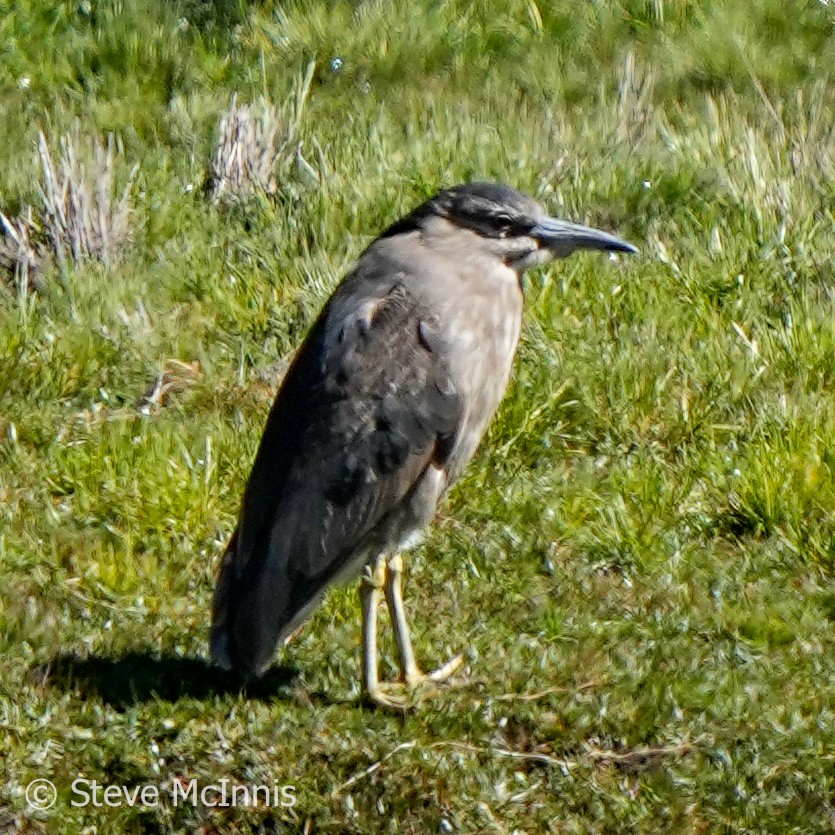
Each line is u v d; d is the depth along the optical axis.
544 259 10.60
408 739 9.72
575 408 12.53
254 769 9.48
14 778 9.41
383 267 10.38
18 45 18.53
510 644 10.52
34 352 13.04
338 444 9.86
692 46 18.92
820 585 11.10
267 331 13.55
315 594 9.84
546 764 9.65
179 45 18.70
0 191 15.38
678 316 13.43
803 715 9.99
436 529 11.52
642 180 15.38
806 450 11.80
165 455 11.80
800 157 15.71
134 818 9.34
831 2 19.78
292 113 16.44
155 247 14.65
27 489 11.77
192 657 10.36
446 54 18.88
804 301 13.38
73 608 10.75
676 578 11.09
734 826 9.34
